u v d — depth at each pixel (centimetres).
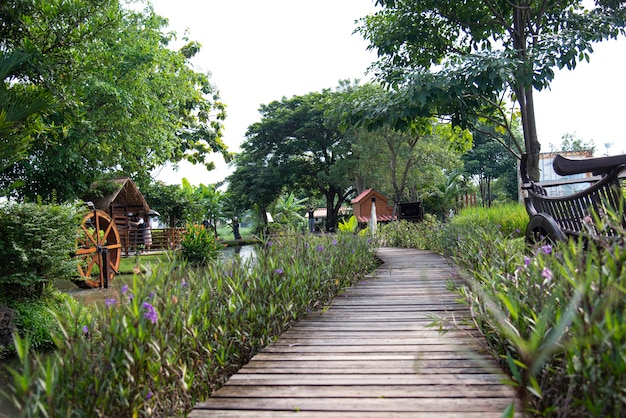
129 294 269
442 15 1156
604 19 1008
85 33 951
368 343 380
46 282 856
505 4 1110
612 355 173
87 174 1405
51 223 832
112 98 1353
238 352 364
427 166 2844
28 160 1225
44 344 669
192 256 1616
